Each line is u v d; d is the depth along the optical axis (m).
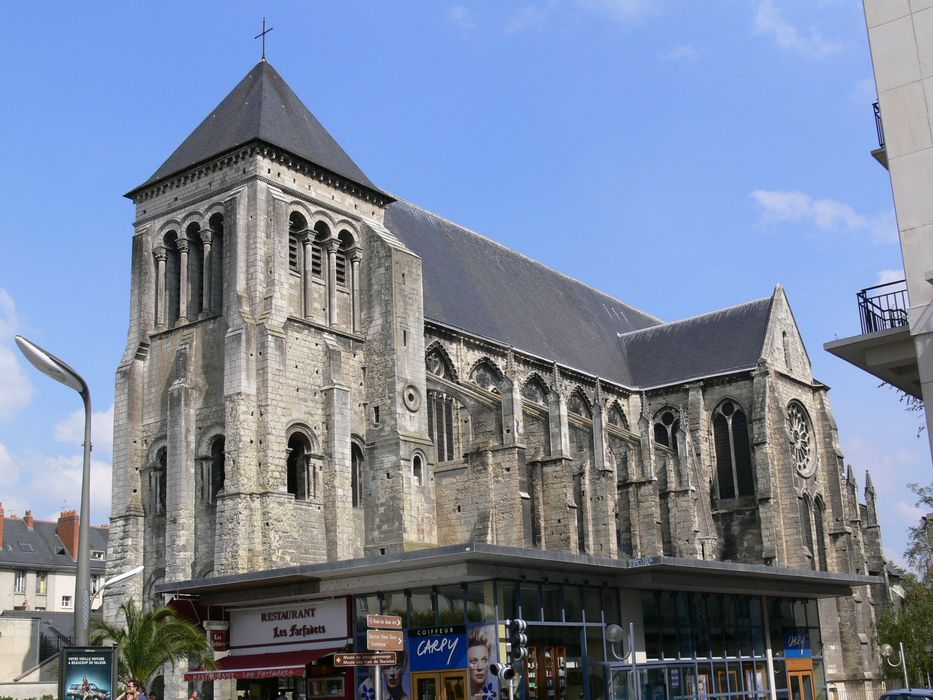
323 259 62.41
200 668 43.72
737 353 89.44
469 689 37.50
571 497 64.31
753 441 84.81
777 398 85.31
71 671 28.70
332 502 57.34
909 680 82.56
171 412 58.22
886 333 29.73
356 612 40.38
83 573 29.22
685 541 76.81
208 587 41.59
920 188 29.47
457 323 71.50
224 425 56.66
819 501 90.00
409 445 60.56
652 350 95.31
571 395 82.88
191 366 59.31
